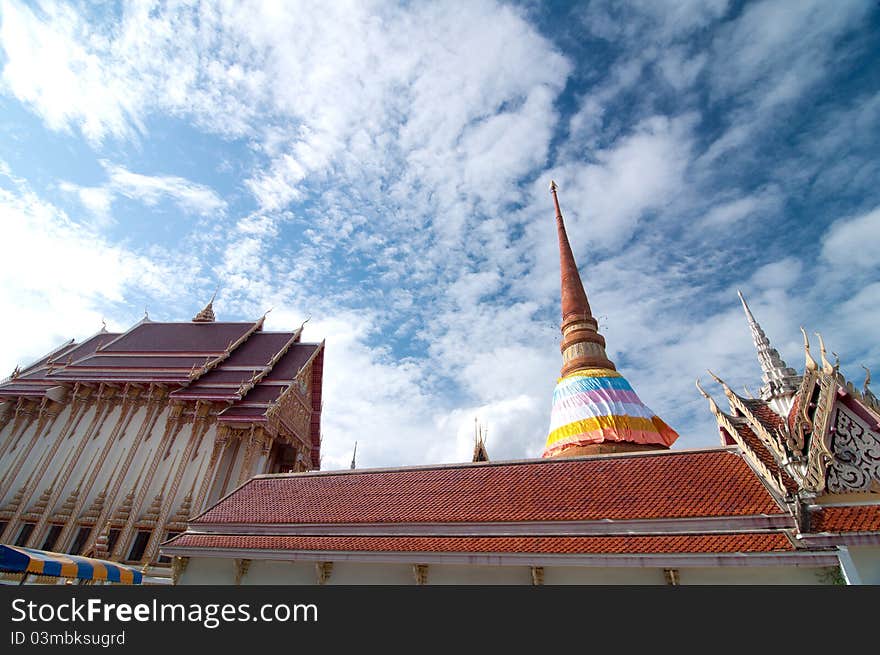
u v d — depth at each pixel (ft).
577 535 46.24
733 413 51.88
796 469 40.78
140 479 118.83
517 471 60.90
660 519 43.78
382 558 50.96
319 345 157.69
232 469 119.14
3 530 115.55
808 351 44.37
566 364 105.50
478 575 49.62
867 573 36.35
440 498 58.80
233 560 60.75
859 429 40.40
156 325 170.50
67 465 124.77
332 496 66.69
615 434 83.20
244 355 148.66
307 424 151.64
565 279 120.57
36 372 160.35
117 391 136.56
